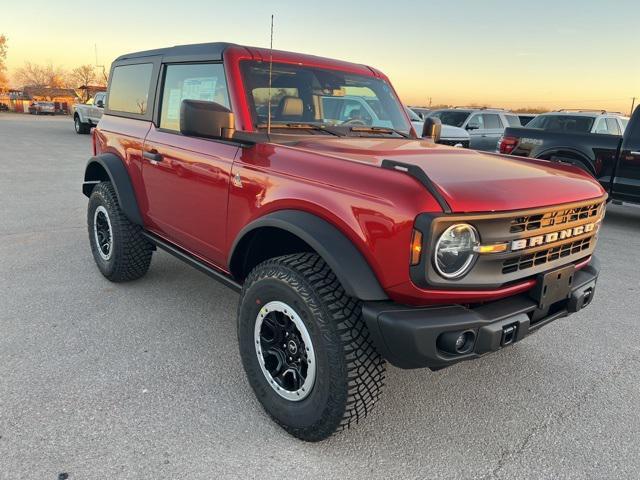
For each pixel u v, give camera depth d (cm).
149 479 226
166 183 359
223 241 309
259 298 261
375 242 217
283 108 325
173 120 367
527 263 243
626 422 285
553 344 380
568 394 312
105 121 460
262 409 281
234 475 231
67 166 1227
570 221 259
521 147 884
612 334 401
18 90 6969
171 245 383
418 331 209
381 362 237
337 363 229
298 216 246
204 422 268
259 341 267
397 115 395
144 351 339
